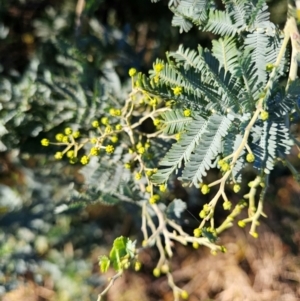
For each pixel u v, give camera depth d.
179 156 0.20
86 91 0.31
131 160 0.28
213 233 0.22
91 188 0.29
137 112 0.29
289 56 0.23
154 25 0.37
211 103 0.20
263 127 0.20
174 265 0.45
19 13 0.37
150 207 0.31
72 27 0.36
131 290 0.44
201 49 0.19
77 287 0.39
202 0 0.23
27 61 0.37
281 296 0.44
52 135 0.30
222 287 0.45
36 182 0.35
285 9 0.32
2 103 0.30
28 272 0.40
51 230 0.38
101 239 0.41
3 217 0.35
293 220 0.44
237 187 0.21
